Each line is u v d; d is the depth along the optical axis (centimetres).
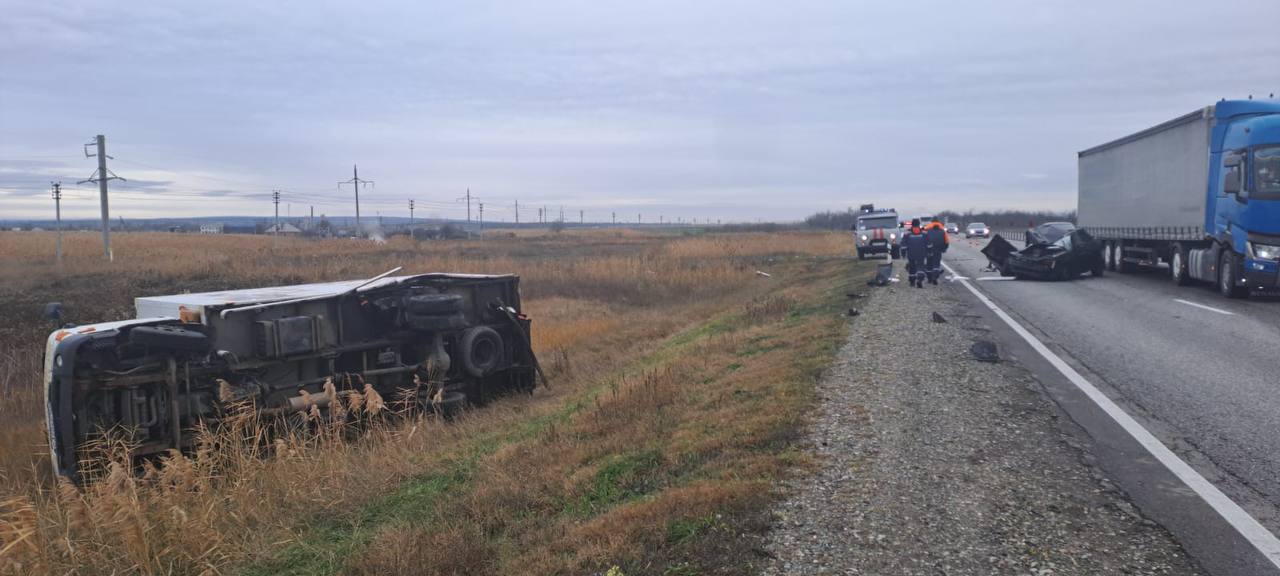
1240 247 1705
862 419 701
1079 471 566
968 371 909
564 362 1469
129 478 642
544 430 830
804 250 4866
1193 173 1959
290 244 6047
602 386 1109
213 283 3097
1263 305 1625
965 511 492
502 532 552
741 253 4459
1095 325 1347
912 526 471
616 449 698
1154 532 462
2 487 873
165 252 4631
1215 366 978
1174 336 1224
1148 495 522
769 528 471
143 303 1051
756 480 548
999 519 480
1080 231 2456
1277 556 431
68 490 639
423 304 1086
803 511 495
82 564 570
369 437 912
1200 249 1983
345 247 5759
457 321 1118
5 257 4247
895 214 3762
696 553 445
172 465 684
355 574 517
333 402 923
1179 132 2050
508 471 685
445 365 1120
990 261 2641
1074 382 877
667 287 2867
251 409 875
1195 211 1945
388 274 1234
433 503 645
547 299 2712
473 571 485
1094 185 2831
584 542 486
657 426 748
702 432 699
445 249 5769
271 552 586
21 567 545
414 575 486
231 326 944
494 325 1260
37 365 1764
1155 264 2333
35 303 2662
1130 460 596
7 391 1511
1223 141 1805
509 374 1273
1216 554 434
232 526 633
